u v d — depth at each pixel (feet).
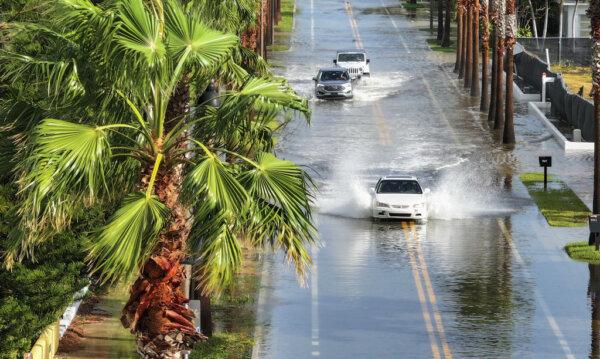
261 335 208.33
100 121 134.10
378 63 635.66
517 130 450.30
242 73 155.33
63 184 121.19
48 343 178.50
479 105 509.35
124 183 136.56
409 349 200.64
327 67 587.27
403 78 586.45
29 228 126.52
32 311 174.50
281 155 393.29
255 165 131.54
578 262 264.31
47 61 131.64
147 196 123.54
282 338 206.69
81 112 133.39
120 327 204.23
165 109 132.87
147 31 123.54
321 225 300.40
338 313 223.30
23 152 130.21
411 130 448.24
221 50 129.08
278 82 137.28
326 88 516.32
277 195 130.11
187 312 131.03
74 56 130.62
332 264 260.83
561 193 341.62
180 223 131.03
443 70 611.88
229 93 136.46
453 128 453.58
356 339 206.59
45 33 134.82
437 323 216.33
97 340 195.93
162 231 130.00
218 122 134.31
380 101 516.32
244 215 125.90
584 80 570.46
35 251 173.27
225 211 123.95
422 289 240.73
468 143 423.64
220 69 152.15
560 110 463.42
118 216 121.60
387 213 305.53
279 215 130.93
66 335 197.67
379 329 212.84
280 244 132.87
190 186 124.26
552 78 497.46
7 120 136.56
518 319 219.20
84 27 128.98
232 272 125.29
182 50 127.24
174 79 126.82
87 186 123.24
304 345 202.90
